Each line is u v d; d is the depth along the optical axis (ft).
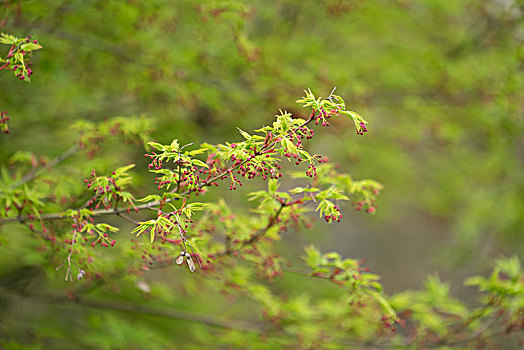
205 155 18.45
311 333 15.26
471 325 14.92
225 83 20.02
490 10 22.89
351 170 27.17
